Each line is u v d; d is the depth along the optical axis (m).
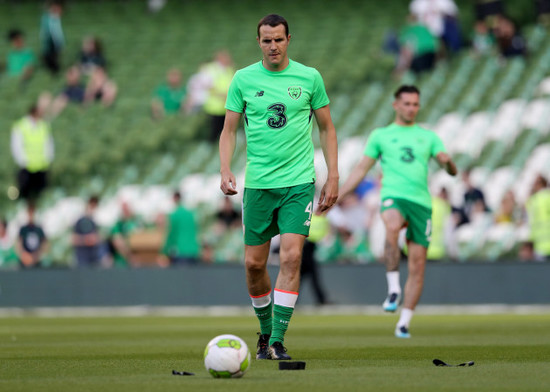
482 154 67.56
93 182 78.62
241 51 91.56
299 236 21.52
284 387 15.92
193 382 16.83
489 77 75.69
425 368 19.88
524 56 76.38
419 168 31.84
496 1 79.69
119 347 28.28
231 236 67.00
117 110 86.06
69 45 96.62
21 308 62.97
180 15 98.44
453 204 58.59
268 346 22.58
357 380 17.12
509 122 69.31
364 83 81.12
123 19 99.88
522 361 21.94
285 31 21.78
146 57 93.19
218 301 60.66
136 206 73.88
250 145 21.95
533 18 83.94
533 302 55.72
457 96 74.62
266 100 21.86
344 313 54.41
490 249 59.38
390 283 31.89
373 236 60.00
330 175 22.44
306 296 59.31
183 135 80.25
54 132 84.50
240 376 17.55
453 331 35.59
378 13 91.50
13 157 83.44
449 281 57.06
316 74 22.20
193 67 90.81
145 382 16.89
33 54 96.06
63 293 62.66
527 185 63.59
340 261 60.34
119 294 62.00
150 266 61.59
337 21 91.38
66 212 75.56
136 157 80.06
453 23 79.50
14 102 90.06
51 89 91.00
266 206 21.83
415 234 31.88
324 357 23.38
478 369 19.52
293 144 21.75
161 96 83.12
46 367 20.77
